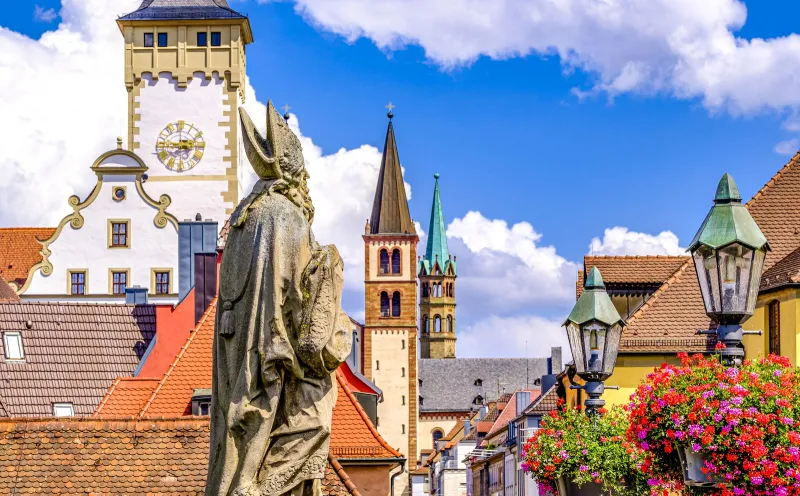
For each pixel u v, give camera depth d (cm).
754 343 3375
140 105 8225
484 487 10419
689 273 3722
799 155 3722
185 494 2500
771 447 1614
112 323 4584
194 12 8231
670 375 1691
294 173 930
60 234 7431
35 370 4372
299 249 906
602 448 2083
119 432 2609
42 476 2520
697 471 1658
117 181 7469
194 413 3322
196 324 3850
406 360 18000
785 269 3244
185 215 8156
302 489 915
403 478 17488
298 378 906
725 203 1595
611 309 2036
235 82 8231
